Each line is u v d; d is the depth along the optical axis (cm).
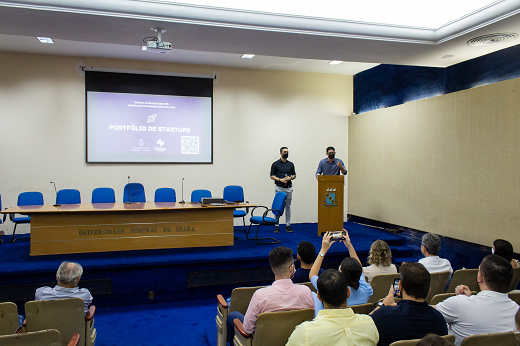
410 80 643
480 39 439
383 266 307
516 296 243
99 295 413
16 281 393
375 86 741
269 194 770
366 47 477
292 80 782
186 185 724
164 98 707
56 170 659
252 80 758
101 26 410
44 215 441
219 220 502
